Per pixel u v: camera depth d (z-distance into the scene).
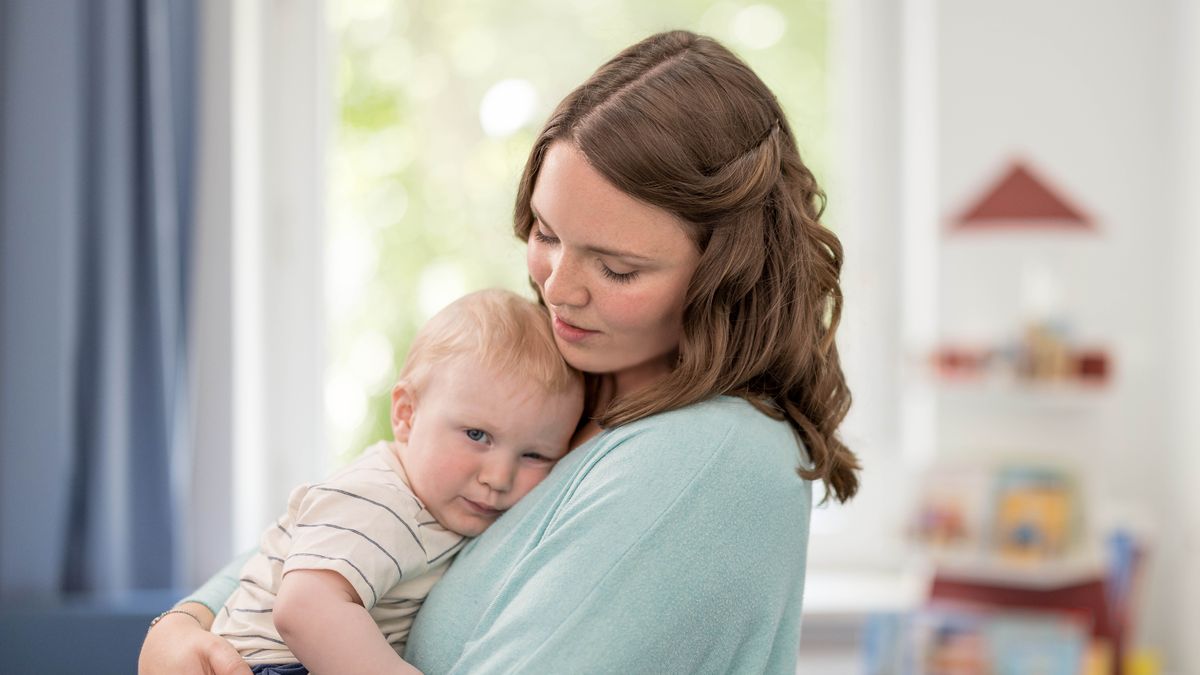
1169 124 2.34
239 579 1.08
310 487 1.00
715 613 0.83
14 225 1.95
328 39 2.44
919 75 2.44
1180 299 2.29
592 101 0.89
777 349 0.94
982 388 2.12
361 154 2.47
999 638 2.06
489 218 2.48
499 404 0.96
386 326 2.49
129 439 2.08
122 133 2.03
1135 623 2.17
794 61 2.53
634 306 0.89
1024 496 2.09
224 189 2.19
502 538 0.93
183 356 2.16
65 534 2.00
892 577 2.53
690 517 0.83
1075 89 2.37
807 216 0.97
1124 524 2.21
